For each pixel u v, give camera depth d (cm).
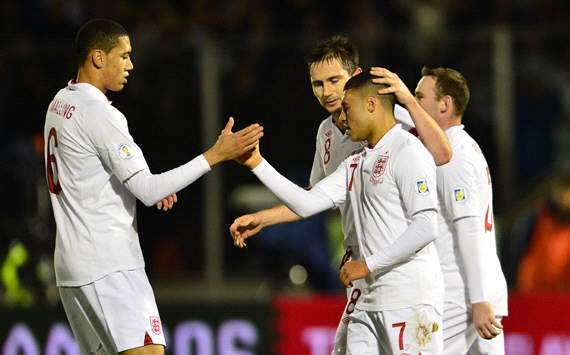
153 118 3145
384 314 1794
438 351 1798
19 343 2931
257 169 1864
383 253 1750
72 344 2942
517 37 3197
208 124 3134
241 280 3161
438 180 1967
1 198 3091
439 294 1814
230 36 3416
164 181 1797
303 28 3753
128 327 1839
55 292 3053
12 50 3125
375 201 1800
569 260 3103
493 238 2023
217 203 3150
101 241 1844
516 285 3141
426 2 3966
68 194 1859
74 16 3712
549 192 3148
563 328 2944
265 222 1953
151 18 3791
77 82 1898
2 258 3052
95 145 1827
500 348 2025
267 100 3169
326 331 2977
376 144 1819
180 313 2980
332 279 3206
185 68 3145
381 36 3195
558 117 3195
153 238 3178
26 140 3114
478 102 3198
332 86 1930
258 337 2977
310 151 3184
